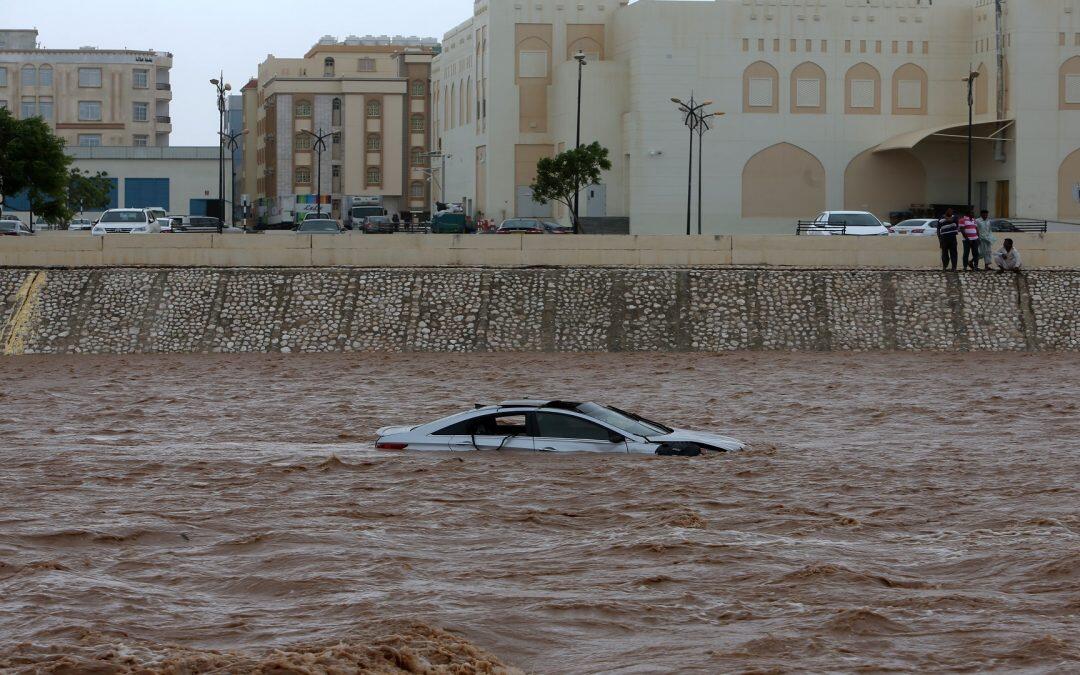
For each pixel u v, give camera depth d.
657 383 35.56
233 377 37.06
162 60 126.19
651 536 16.45
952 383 35.50
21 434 26.59
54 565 15.02
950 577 14.70
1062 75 69.56
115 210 66.12
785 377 36.84
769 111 72.19
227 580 14.63
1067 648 11.98
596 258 47.41
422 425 23.02
